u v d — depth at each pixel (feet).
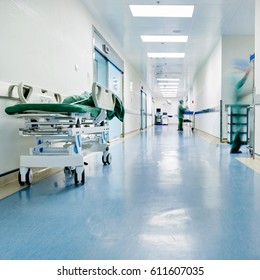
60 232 5.24
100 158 15.05
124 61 31.42
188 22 20.16
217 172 10.96
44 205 6.89
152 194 7.84
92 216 6.10
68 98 10.57
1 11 8.51
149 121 69.77
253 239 4.93
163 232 5.22
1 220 5.88
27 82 10.02
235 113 20.51
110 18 19.24
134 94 40.40
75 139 8.95
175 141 25.31
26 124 8.82
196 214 6.19
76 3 15.37
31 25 10.32
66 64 13.83
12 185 8.91
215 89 26.86
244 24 20.67
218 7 17.39
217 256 4.33
